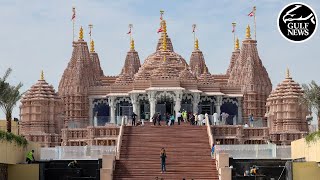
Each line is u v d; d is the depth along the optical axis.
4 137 60.00
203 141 74.00
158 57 112.94
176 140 74.12
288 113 92.38
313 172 62.56
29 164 63.25
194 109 101.75
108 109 109.00
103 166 64.31
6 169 62.94
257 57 113.69
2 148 59.31
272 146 72.56
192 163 67.50
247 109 109.19
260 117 108.75
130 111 104.88
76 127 98.44
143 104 102.56
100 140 88.50
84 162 67.81
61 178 64.38
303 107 91.25
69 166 65.75
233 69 114.56
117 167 66.19
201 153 70.88
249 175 63.56
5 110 69.06
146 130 76.06
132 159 68.00
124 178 64.50
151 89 99.19
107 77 120.25
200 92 101.62
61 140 93.69
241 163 67.19
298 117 92.31
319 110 72.31
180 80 101.81
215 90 104.31
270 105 94.50
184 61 114.88
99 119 97.56
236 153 72.00
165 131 76.19
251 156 72.19
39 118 95.56
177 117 90.38
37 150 71.69
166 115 91.88
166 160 68.38
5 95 68.06
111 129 88.81
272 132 92.25
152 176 64.81
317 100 72.19
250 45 114.44
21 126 95.81
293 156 71.06
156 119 84.69
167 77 103.88
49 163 67.00
